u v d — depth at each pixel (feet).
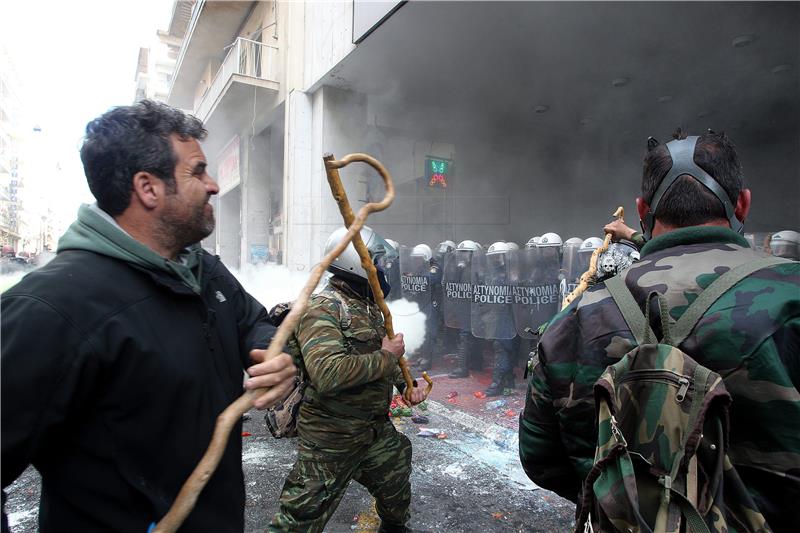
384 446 7.22
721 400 2.74
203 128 4.06
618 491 2.85
